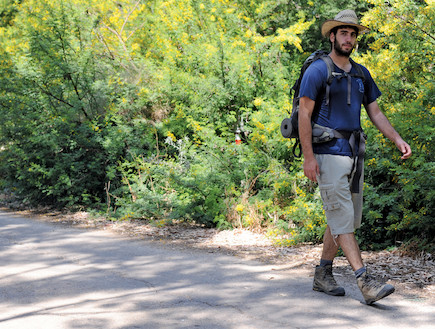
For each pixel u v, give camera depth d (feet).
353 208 17.87
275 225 29.53
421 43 29.30
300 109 17.67
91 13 49.60
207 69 41.88
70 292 18.75
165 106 42.29
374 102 18.94
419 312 16.39
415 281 19.85
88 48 42.45
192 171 35.12
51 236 29.81
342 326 15.14
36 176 39.65
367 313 16.28
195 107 40.52
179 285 19.63
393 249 24.77
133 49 46.98
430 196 23.24
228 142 37.91
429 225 23.97
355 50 36.29
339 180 17.46
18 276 20.99
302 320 15.65
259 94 40.78
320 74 17.57
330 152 17.62
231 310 16.62
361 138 17.94
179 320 15.71
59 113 39.78
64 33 41.63
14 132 39.86
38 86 40.34
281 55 42.47
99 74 42.37
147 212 34.37
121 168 37.27
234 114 40.75
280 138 32.81
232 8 44.80
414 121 25.27
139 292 18.72
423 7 29.19
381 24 30.09
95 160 38.73
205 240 28.43
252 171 33.01
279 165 31.71
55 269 22.16
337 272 21.24
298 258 23.95
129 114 41.73
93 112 40.98
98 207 38.70
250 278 20.58
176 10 44.04
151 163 36.76
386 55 31.12
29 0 50.60
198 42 42.83
